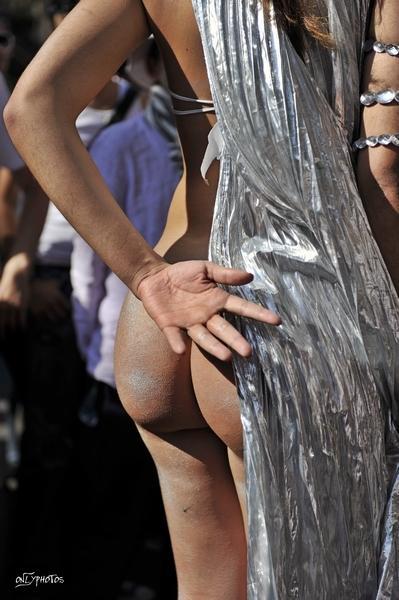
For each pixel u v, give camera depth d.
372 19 1.83
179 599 2.02
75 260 3.44
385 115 1.81
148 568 3.85
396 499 1.82
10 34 4.20
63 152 1.83
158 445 1.98
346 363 1.79
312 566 1.77
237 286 1.83
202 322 1.79
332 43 1.81
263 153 1.83
